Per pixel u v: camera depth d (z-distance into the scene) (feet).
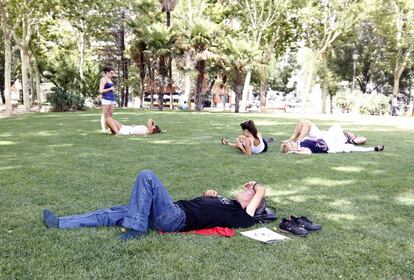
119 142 32.53
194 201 13.39
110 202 15.89
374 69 132.77
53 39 98.22
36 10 75.82
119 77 126.52
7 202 15.64
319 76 143.95
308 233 12.92
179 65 87.04
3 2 69.92
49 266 10.11
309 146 28.94
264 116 67.87
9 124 48.14
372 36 122.52
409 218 14.75
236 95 88.02
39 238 11.89
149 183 12.35
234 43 84.94
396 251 11.66
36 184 18.45
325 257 11.10
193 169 22.41
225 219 13.17
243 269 10.23
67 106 87.30
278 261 10.75
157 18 94.94
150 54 86.84
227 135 38.14
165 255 10.93
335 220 14.33
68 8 79.41
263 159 26.05
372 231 13.28
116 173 21.04
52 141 32.81
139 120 52.60
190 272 9.98
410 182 20.42
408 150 31.14
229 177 20.61
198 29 82.23
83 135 36.91
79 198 16.35
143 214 12.20
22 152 27.22
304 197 17.34
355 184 19.85
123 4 87.45
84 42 96.89
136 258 10.71
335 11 98.22
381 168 23.89
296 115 76.38
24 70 82.12
